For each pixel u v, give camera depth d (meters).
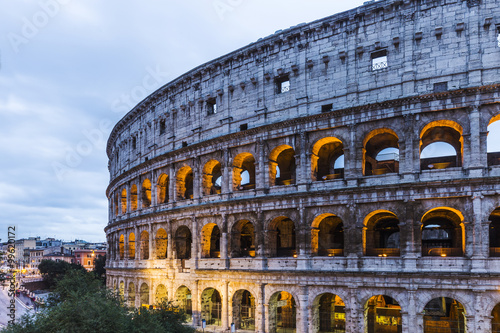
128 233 85.25
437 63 49.34
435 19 49.94
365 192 50.84
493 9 47.78
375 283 49.44
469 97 47.22
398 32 51.59
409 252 48.12
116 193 99.44
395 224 58.34
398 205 49.53
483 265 44.81
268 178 59.09
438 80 49.03
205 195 66.69
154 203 76.50
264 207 58.22
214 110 69.25
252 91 62.41
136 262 79.25
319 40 56.88
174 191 72.06
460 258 46.12
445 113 48.44
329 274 51.91
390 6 52.19
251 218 59.88
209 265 64.00
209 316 65.69
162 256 75.38
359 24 54.28
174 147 73.44
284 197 55.97
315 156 56.53
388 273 48.34
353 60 54.00
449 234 57.16
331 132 54.44
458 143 54.31
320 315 58.66
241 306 62.28
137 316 47.72
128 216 84.75
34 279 185.75
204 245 66.19
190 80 71.81
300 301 53.81
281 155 65.69
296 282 54.28
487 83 46.75
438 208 49.97
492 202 45.66
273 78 60.47
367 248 54.59
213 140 64.56
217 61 66.62
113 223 90.50
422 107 49.12
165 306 55.78
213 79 68.06
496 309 52.00
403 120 50.25
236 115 63.88
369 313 56.25
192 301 65.31
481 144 46.72
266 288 57.34
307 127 55.75
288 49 59.41
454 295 46.16
